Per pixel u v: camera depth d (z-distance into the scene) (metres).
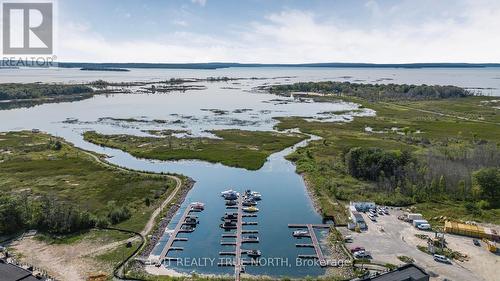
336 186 120.06
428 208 106.31
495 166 129.38
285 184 129.50
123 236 90.25
